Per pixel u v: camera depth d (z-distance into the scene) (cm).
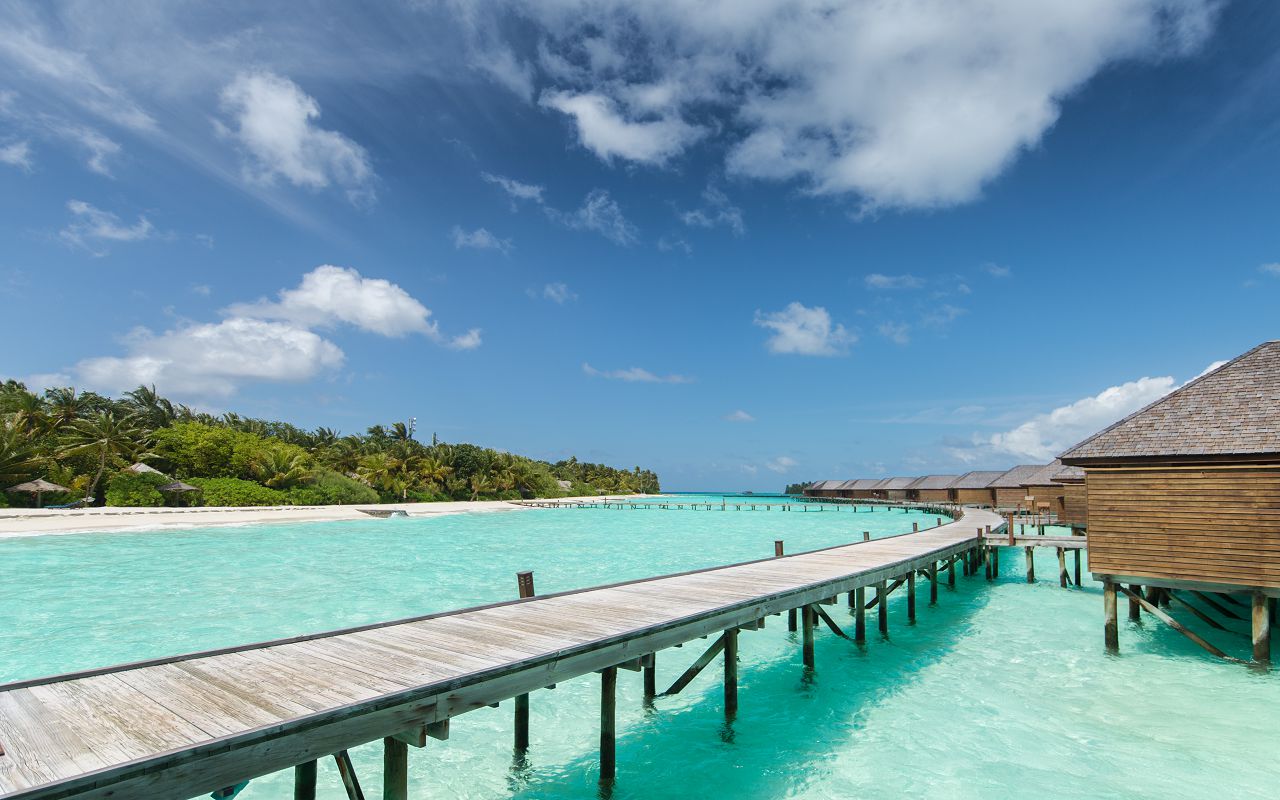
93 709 564
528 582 1120
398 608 1934
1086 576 2616
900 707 1147
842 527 5550
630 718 1089
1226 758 934
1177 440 1376
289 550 3234
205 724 531
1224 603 1925
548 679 736
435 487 7631
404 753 617
